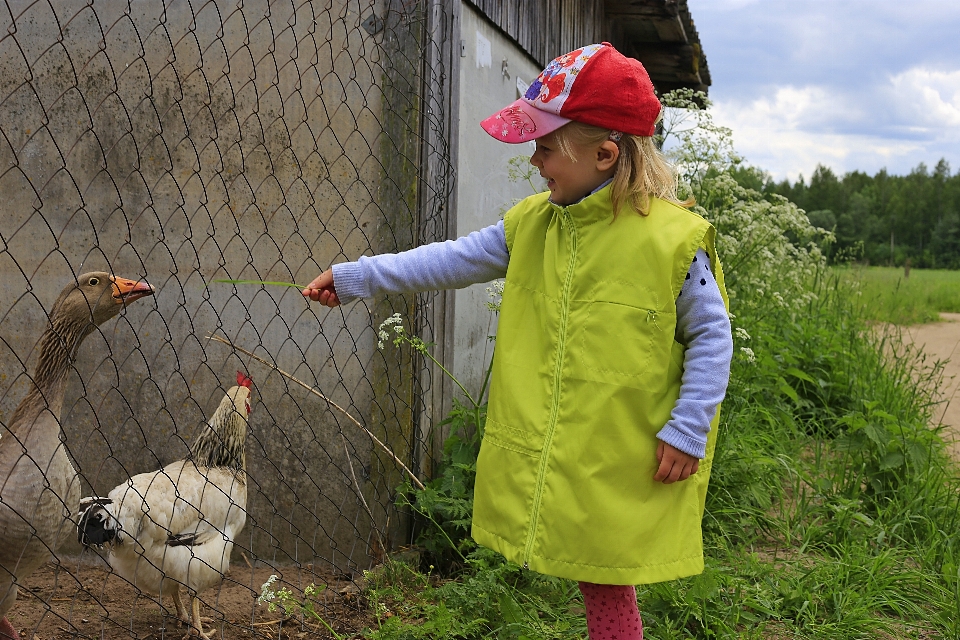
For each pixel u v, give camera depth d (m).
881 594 3.30
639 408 2.09
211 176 3.57
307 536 3.71
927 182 74.81
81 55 3.54
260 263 3.60
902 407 5.43
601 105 2.08
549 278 2.23
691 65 9.65
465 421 3.82
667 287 2.08
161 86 3.53
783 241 6.79
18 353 3.69
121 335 3.68
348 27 3.43
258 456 3.70
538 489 2.13
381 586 3.29
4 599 2.54
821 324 7.31
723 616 3.00
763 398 5.63
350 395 3.43
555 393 2.15
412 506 3.41
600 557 2.08
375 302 3.56
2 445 2.51
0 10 3.52
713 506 3.99
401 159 3.45
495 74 4.39
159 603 2.98
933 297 18.80
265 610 3.22
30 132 3.60
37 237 3.65
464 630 2.79
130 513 2.74
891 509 4.19
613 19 8.12
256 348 3.64
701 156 5.23
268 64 3.48
